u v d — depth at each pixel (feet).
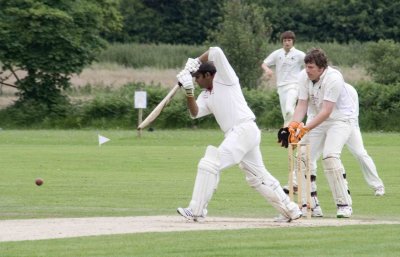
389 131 368.07
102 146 277.23
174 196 154.40
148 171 199.72
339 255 86.43
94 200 147.95
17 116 399.44
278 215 128.06
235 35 489.67
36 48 430.20
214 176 113.50
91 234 100.73
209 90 116.16
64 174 191.83
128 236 98.22
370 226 108.68
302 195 128.06
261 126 376.27
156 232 101.86
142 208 137.39
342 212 125.29
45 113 401.29
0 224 111.45
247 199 150.51
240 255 86.33
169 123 377.30
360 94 376.07
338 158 126.62
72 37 431.43
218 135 328.29
